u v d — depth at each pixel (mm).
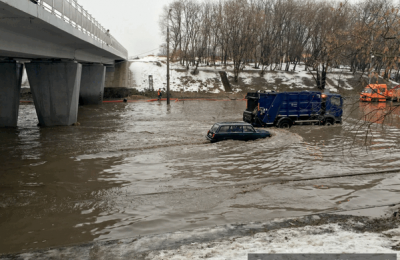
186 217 7352
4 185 9258
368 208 7930
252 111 21016
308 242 5590
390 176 10586
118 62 55344
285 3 58844
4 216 7242
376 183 9883
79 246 5855
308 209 7902
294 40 58875
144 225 6918
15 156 12609
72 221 7066
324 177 10375
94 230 6656
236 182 9781
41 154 12953
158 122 23141
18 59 21422
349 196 8797
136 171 10773
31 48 16672
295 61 66625
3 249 5859
